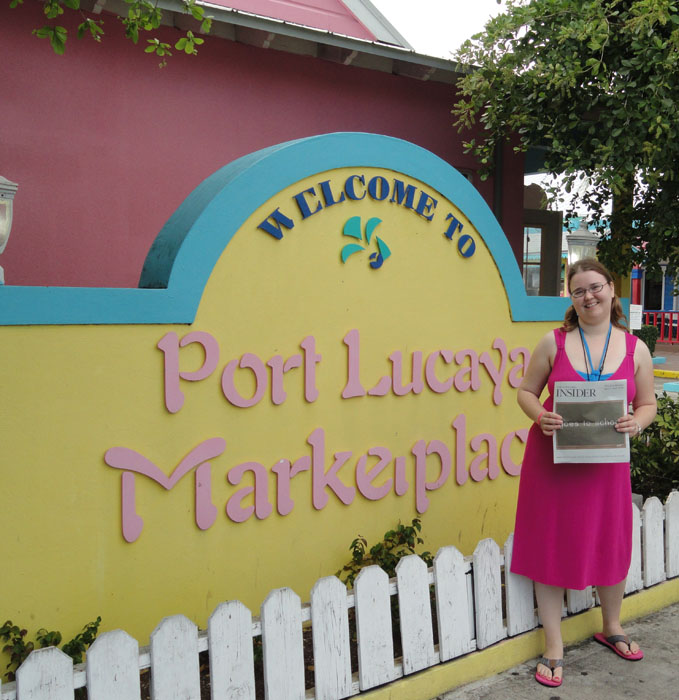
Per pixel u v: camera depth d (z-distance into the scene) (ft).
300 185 11.76
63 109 18.30
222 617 8.42
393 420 13.25
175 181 20.02
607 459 10.21
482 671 10.75
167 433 10.55
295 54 21.54
